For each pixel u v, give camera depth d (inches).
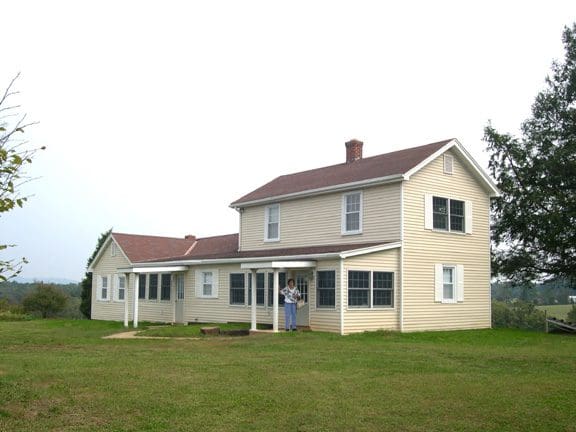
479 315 1077.1
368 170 1056.2
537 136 1286.9
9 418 358.6
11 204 270.2
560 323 1111.0
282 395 416.2
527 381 471.2
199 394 416.5
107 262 1546.5
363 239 1003.3
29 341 767.7
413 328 955.3
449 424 353.4
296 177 1288.1
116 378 464.8
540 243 1258.6
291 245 1135.0
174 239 1628.9
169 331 894.4
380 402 399.9
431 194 1003.9
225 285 1138.0
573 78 1295.5
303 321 944.9
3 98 279.7
